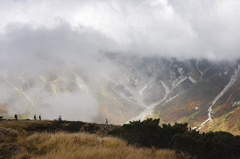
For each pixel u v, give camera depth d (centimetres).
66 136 880
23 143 748
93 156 634
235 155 1021
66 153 621
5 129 898
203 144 915
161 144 1211
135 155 724
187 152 927
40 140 807
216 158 929
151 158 759
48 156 593
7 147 669
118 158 660
